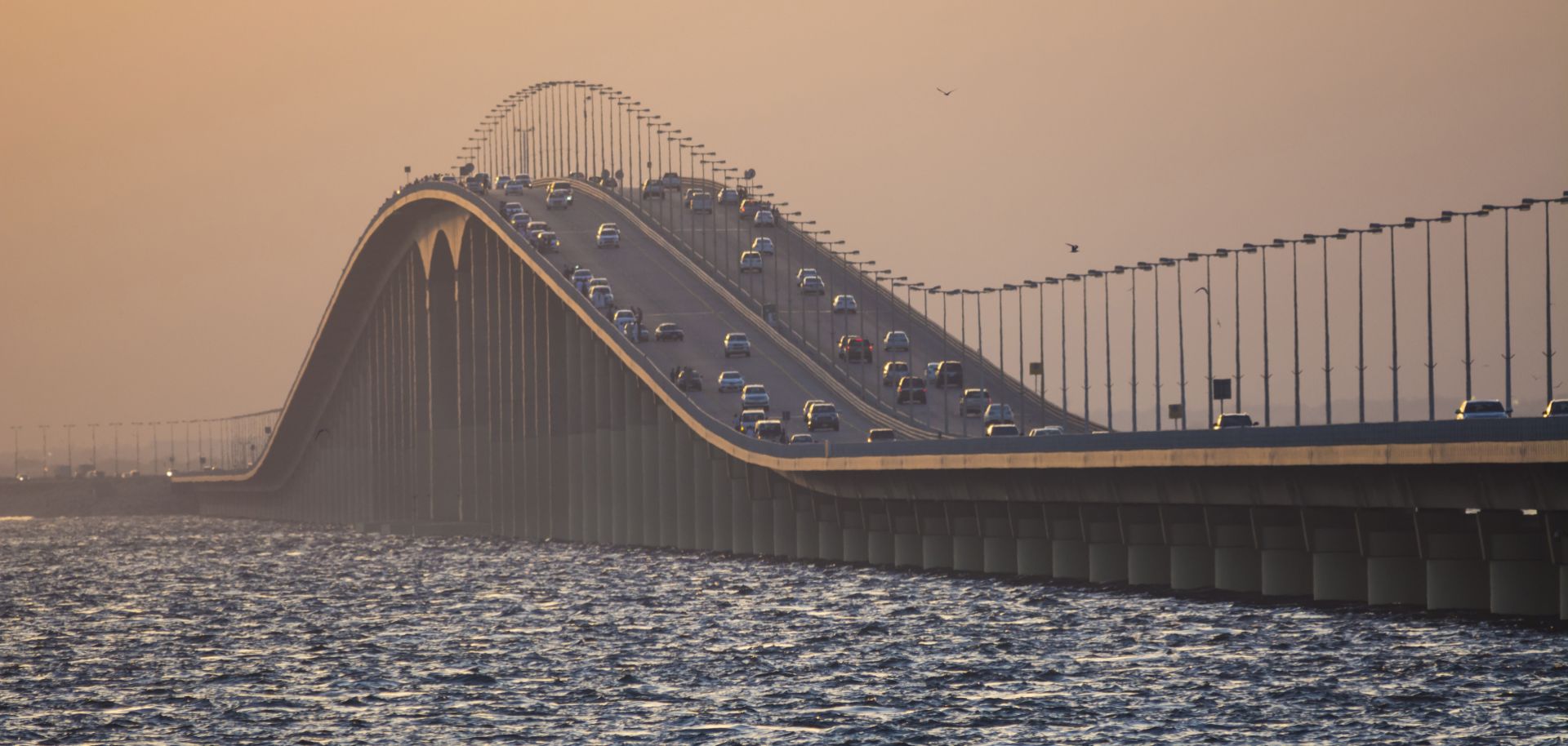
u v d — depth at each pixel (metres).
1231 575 128.50
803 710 95.81
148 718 99.81
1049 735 87.31
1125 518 135.88
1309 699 92.94
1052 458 136.38
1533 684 93.12
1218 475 122.50
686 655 119.44
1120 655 109.12
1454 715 88.12
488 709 99.19
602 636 132.38
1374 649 103.44
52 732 96.19
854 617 135.50
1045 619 125.75
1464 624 108.19
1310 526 118.88
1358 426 107.94
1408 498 107.69
